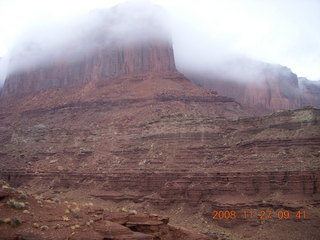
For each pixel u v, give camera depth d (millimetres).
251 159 122312
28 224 43938
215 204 109375
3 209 45219
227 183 113812
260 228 99125
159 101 181375
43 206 47969
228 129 140875
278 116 134500
